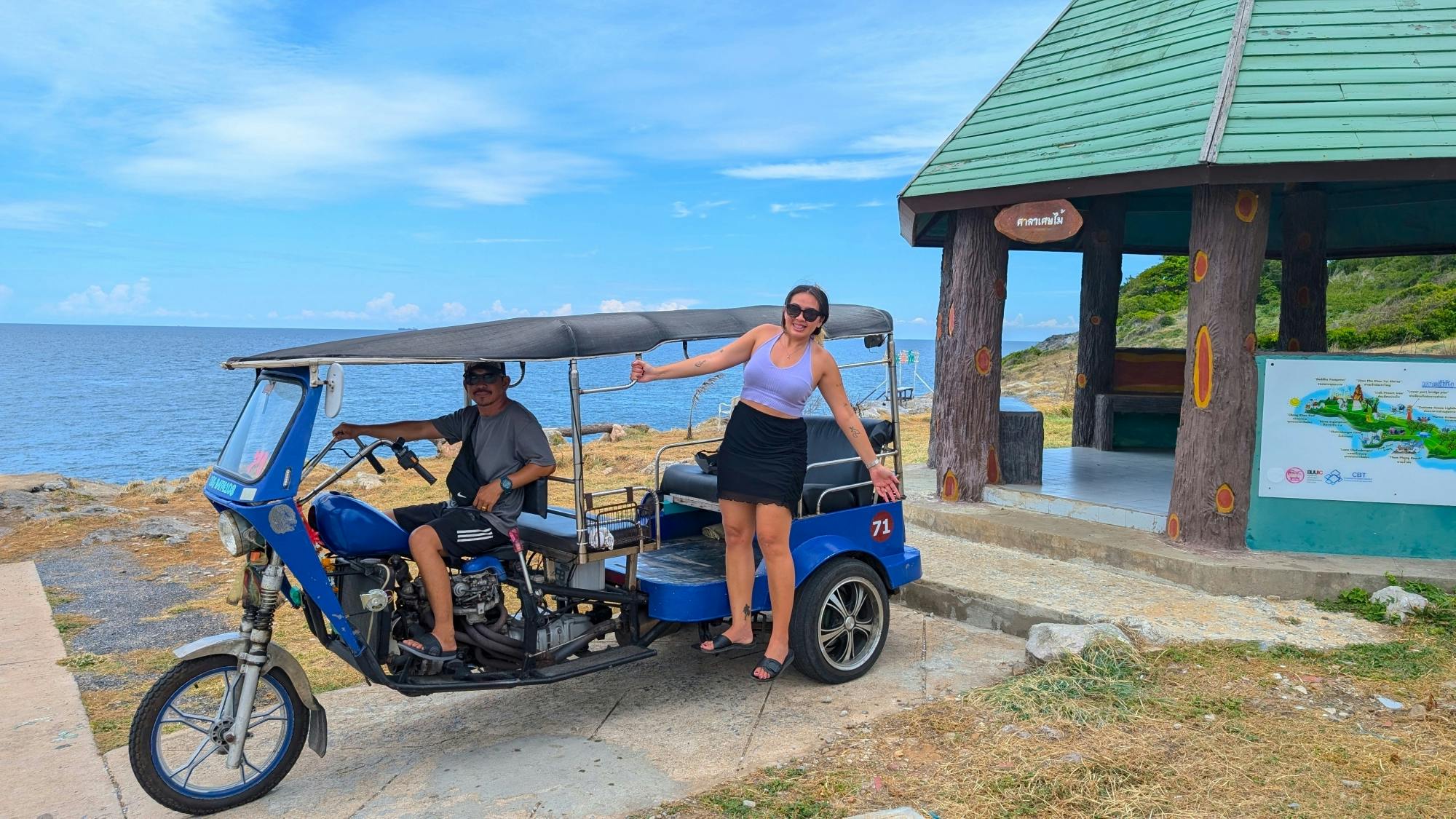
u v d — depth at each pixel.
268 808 3.96
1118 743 4.13
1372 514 6.23
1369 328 27.20
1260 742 4.11
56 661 6.21
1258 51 6.57
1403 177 5.83
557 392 35.16
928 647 5.67
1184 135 6.34
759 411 4.62
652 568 5.22
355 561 4.20
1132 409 10.73
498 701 5.11
